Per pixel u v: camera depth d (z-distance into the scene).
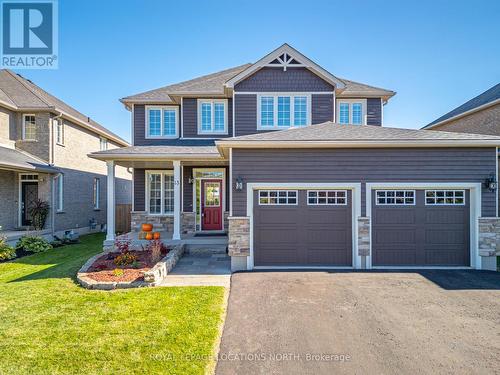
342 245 8.91
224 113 14.13
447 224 8.80
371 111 14.11
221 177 14.12
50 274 8.20
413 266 8.77
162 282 7.51
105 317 5.37
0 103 14.38
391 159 8.80
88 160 19.19
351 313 5.64
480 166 8.72
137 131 14.48
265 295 6.58
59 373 3.81
